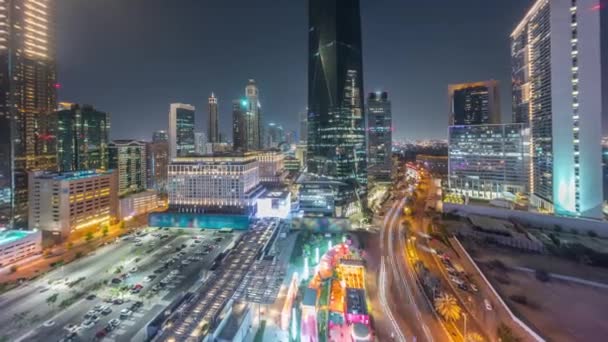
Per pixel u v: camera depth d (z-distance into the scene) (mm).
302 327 73312
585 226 128875
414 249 128500
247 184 198875
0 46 172250
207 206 191500
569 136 147625
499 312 78062
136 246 143125
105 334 76438
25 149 181625
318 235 153375
